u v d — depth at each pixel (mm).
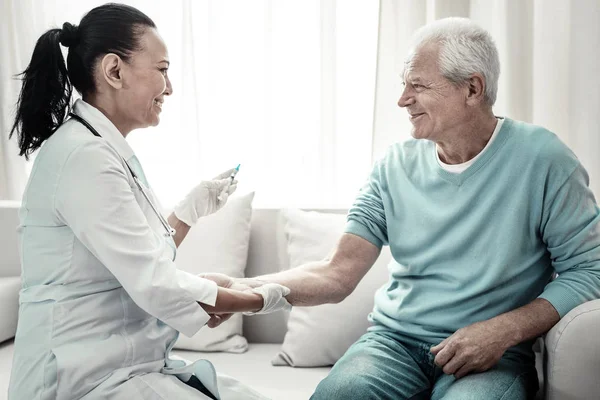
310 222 2309
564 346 1544
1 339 2279
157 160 2824
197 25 2809
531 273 1763
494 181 1762
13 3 2844
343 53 2738
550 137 1762
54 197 1400
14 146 2865
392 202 1925
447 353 1608
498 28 2451
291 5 2738
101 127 1500
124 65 1515
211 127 2801
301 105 2764
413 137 1818
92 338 1433
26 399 1413
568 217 1701
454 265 1787
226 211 2344
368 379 1638
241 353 2238
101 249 1381
